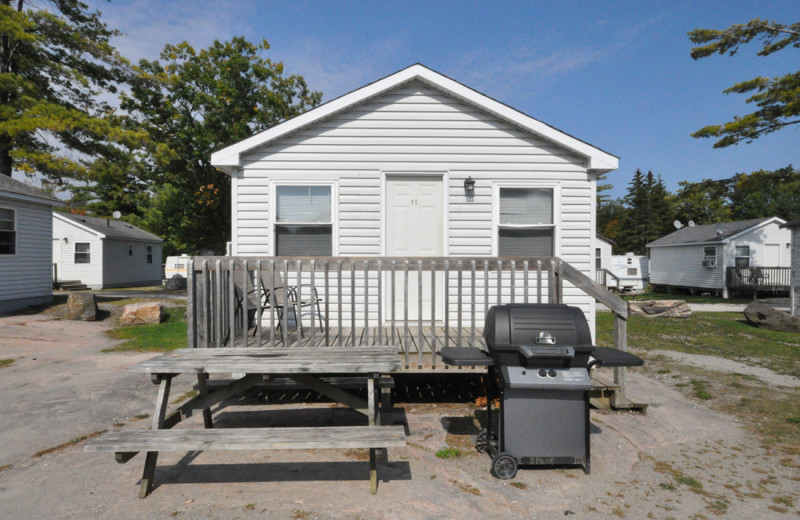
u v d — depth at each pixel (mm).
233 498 3121
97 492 3209
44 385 6031
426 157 6652
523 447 3496
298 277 4688
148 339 9555
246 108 22297
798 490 3281
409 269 4797
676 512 2982
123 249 25875
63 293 18844
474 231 6676
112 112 20781
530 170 6676
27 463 3697
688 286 26766
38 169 17281
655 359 7867
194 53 22125
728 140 18844
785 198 44000
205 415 4348
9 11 16406
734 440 4242
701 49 18250
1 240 12656
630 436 4312
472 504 3068
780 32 17000
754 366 7336
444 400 5535
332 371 3496
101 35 20406
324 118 6582
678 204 48250
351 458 3811
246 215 6547
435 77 6512
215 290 4887
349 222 6613
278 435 3080
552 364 3484
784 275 23016
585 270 6688
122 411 5008
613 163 6551
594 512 2979
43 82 18797
